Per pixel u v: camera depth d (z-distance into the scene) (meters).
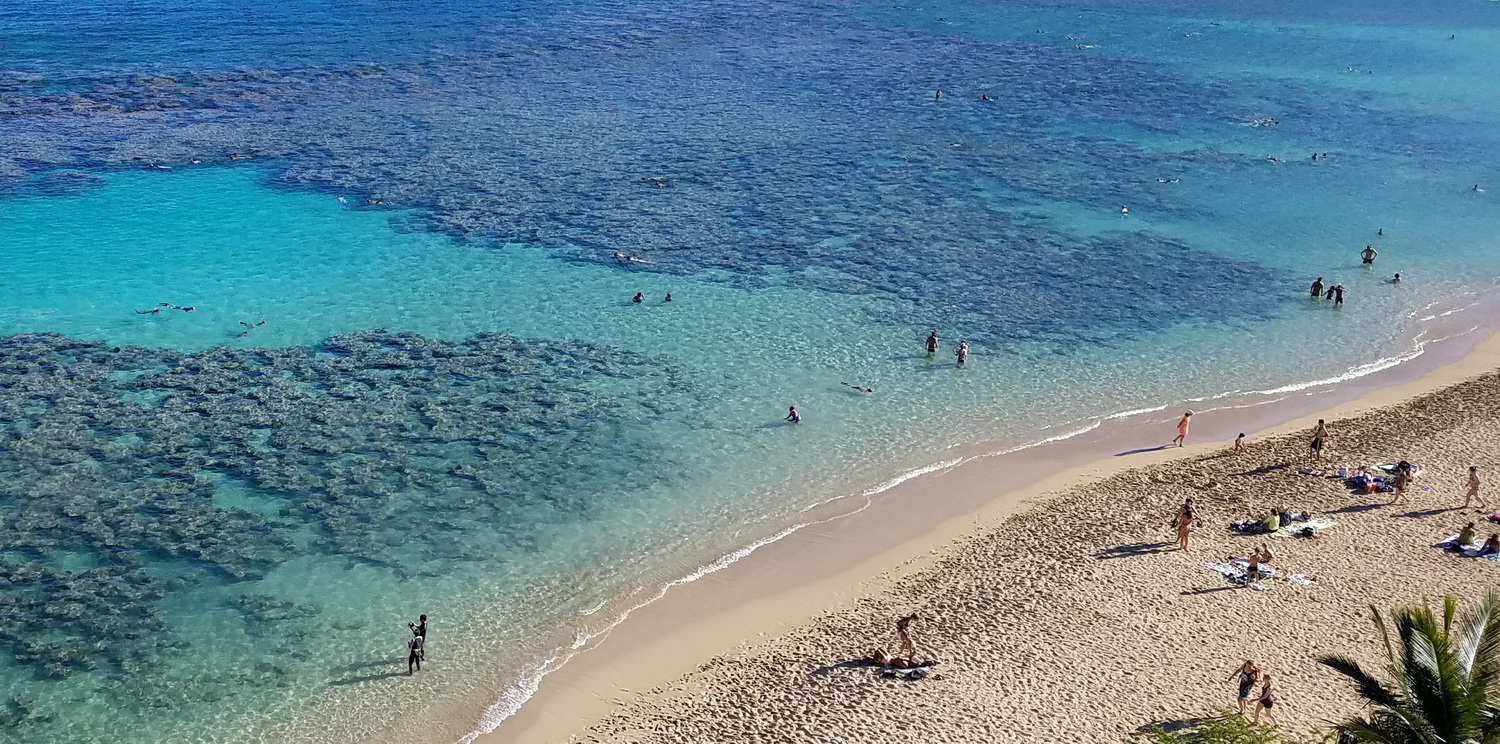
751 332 56.81
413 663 32.75
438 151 86.56
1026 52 134.00
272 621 34.66
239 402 47.69
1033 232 72.69
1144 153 91.62
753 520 40.88
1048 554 38.28
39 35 125.50
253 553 37.81
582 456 44.81
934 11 164.38
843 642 33.75
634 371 52.19
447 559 38.09
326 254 65.62
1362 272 67.25
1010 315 59.75
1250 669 29.73
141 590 35.69
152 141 86.62
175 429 45.22
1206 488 42.72
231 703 31.27
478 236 69.06
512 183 79.12
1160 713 29.97
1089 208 77.81
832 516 41.16
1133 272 66.44
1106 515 40.81
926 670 32.06
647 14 155.75
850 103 106.31
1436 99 112.81
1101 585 36.22
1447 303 62.59
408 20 144.38
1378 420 48.50
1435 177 86.38
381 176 80.00
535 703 31.41
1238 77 122.00
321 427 45.94
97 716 30.53
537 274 63.50
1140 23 156.38
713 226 71.88
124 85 103.12
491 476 43.12
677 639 34.19
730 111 102.25
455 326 56.41
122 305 57.78
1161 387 52.06
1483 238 73.19
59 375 49.47
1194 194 81.38
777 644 33.81
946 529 40.28
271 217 71.56
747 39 139.00
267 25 137.25
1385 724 23.09
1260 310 61.44
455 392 49.44
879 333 57.12
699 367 52.88
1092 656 32.50
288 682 32.16
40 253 64.56
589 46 131.00
